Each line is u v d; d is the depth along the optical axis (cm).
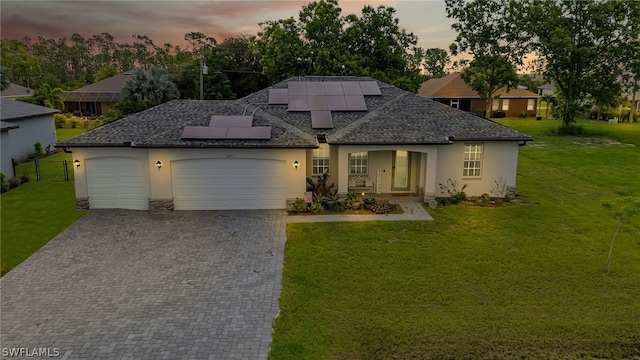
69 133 3931
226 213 1695
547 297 1059
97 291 1083
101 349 848
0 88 5356
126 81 4200
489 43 4291
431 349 850
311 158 1861
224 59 5181
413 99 2150
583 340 881
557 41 3712
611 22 3750
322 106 2047
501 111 5391
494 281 1141
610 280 1150
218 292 1079
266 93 2177
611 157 2861
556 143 3438
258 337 891
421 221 1603
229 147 1648
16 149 2661
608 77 3822
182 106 1950
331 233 1480
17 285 1112
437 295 1064
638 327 927
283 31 4044
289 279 1148
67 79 9344
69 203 1825
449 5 4344
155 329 916
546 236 1470
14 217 1642
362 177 1930
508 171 1892
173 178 1698
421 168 1866
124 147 1667
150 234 1470
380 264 1240
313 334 898
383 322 945
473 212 1717
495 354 837
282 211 1720
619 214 1182
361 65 3978
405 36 4219
